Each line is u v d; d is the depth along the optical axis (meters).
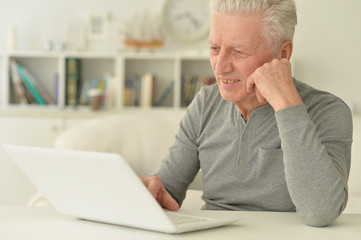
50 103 4.39
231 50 1.26
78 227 1.01
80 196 1.02
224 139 1.42
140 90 4.34
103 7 4.50
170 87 4.40
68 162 0.96
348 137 1.24
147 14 4.35
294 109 1.12
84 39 4.48
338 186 1.07
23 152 1.02
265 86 1.17
